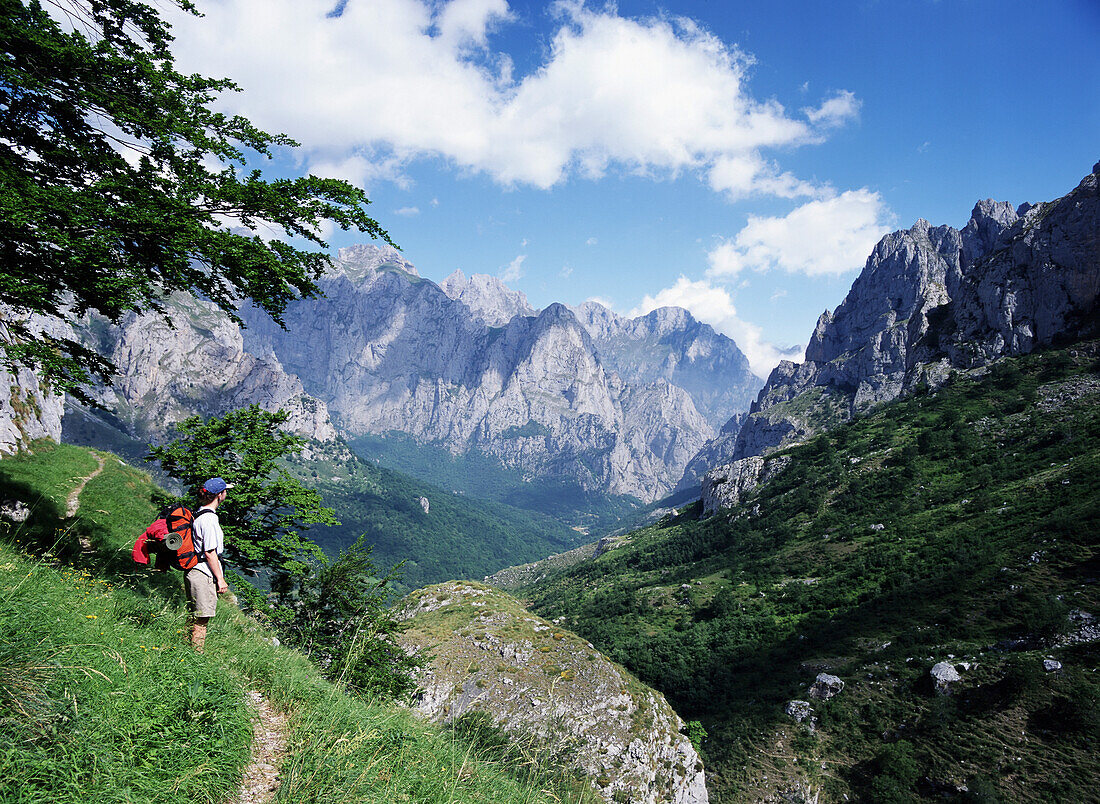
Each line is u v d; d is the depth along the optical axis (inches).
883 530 4175.7
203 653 290.8
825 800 2107.5
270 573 818.2
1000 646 2384.4
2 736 144.8
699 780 1496.1
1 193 356.8
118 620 283.3
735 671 3189.0
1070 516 2950.3
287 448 890.7
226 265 445.1
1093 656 2076.8
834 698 2544.3
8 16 409.4
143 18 515.5
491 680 1397.6
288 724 264.8
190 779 173.3
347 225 519.8
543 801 302.2
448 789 248.5
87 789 147.0
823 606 3513.8
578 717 1336.1
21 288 379.9
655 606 4596.5
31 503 699.4
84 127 478.0
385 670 715.4
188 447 829.2
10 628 183.9
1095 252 5324.8
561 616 5206.7
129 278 432.8
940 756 2044.8
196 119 506.3
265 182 475.5
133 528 903.1
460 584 2096.5
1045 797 1755.7
